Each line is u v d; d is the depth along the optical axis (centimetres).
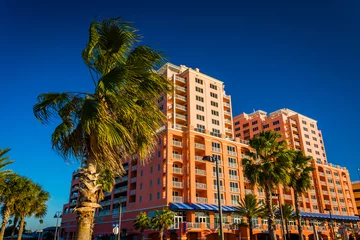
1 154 2247
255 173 3058
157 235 4897
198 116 6438
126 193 6141
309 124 9644
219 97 7062
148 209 5119
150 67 912
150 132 910
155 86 902
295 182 3809
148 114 926
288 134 9156
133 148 908
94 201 820
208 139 5750
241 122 10400
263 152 3266
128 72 812
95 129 805
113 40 911
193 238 4975
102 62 956
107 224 6191
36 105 866
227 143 6044
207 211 5000
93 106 798
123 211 5794
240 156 6122
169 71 6856
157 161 5328
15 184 3741
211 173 5447
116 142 796
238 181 5822
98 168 891
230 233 5247
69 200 8788
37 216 4384
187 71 6788
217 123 6719
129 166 6084
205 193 5281
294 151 3872
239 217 5462
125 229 5484
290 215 5281
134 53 918
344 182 9000
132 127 893
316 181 7950
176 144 5391
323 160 9475
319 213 7300
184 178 5156
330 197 8025
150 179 5353
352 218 7838
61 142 875
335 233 5466
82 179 830
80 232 764
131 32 905
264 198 6025
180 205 4644
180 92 6619
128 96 862
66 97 890
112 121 826
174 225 4578
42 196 4341
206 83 6950
